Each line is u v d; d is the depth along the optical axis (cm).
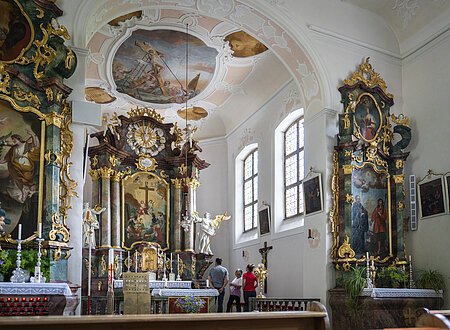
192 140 1897
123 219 1786
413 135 1359
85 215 1445
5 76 932
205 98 1977
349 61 1361
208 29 1554
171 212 1862
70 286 888
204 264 1841
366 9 1416
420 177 1321
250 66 1759
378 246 1263
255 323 576
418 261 1289
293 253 1590
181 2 1258
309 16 1338
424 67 1352
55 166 948
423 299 1176
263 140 1864
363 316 1131
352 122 1266
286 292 1609
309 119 1360
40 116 955
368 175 1285
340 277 1219
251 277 1580
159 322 533
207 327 556
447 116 1262
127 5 1214
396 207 1294
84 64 1058
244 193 2050
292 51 1354
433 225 1259
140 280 1020
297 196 1656
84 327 504
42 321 469
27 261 885
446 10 1291
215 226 1877
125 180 1816
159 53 1691
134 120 1873
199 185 1952
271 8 1291
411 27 1387
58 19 1055
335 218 1250
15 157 930
